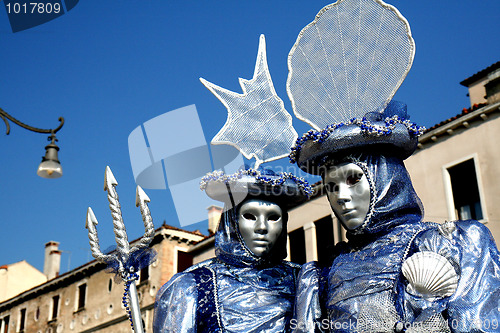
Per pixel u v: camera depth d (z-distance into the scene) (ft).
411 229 10.51
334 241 47.62
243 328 11.64
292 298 12.11
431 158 46.70
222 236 12.41
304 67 12.35
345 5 12.30
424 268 9.53
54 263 93.04
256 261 12.22
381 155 10.95
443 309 9.37
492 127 43.91
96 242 11.45
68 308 77.92
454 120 45.60
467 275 9.55
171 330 11.70
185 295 11.99
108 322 72.33
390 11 11.83
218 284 12.14
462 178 45.16
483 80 49.42
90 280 76.84
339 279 10.43
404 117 11.16
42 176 31.73
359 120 10.80
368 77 11.78
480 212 43.70
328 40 12.29
